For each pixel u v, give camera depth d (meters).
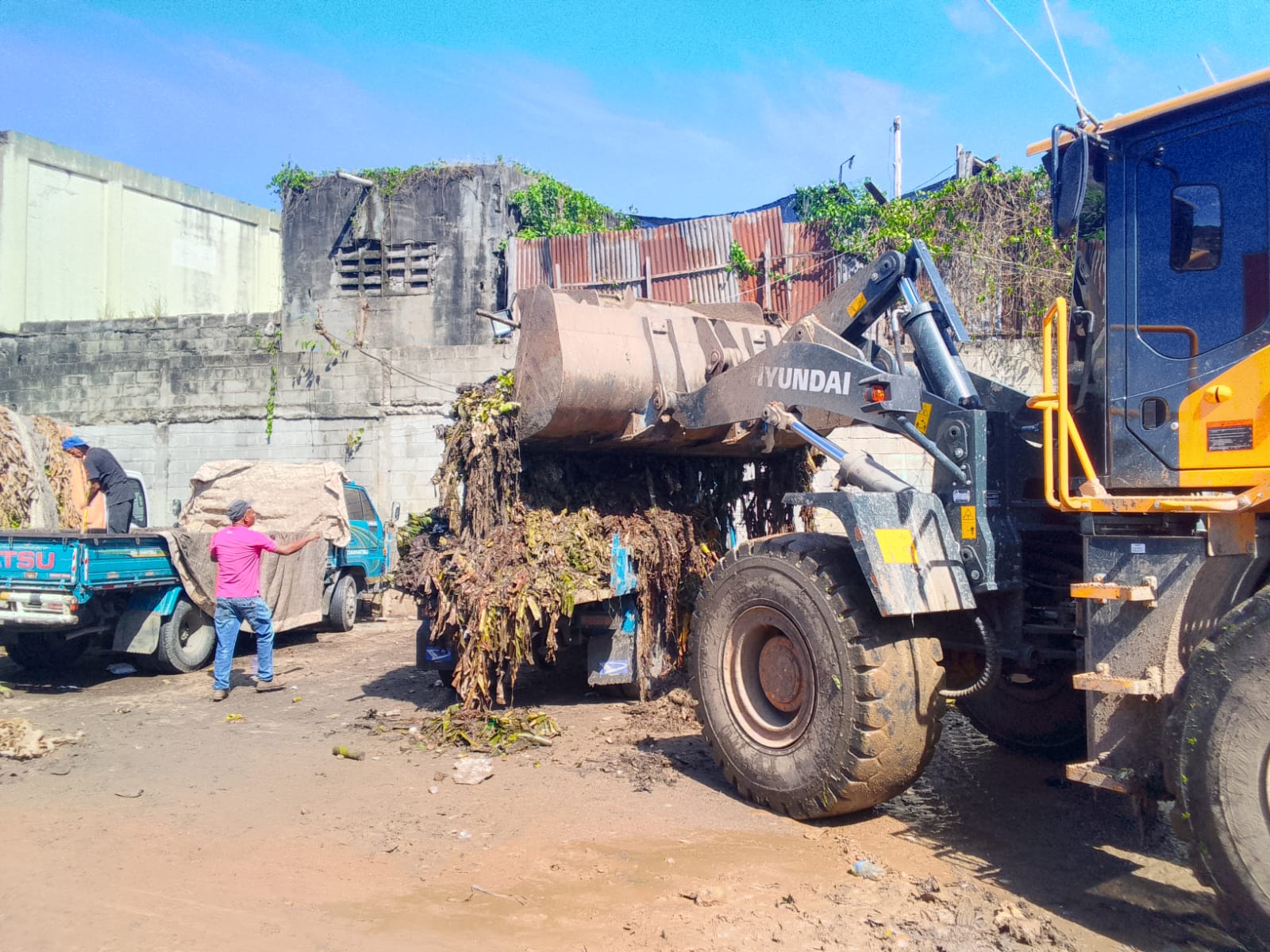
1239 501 3.47
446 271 18.61
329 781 5.39
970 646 5.00
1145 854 4.41
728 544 8.39
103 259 22.66
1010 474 5.09
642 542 7.11
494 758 5.86
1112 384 4.10
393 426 16.59
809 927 3.55
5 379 18.22
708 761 5.79
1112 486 4.09
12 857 4.17
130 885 3.88
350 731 6.59
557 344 6.33
